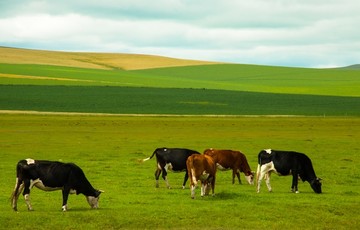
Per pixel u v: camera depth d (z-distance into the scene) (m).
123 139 53.84
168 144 49.50
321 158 40.19
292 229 18.86
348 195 25.30
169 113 98.31
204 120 82.25
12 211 20.30
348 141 53.06
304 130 66.44
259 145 49.00
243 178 31.47
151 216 19.92
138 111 99.94
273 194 25.11
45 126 67.00
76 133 59.28
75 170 20.50
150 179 30.25
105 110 99.94
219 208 21.36
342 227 19.22
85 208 21.36
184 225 19.09
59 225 18.62
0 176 30.44
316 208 21.62
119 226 18.86
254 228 18.91
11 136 54.62
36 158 38.84
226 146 47.88
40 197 24.14
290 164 25.69
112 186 27.58
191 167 23.55
